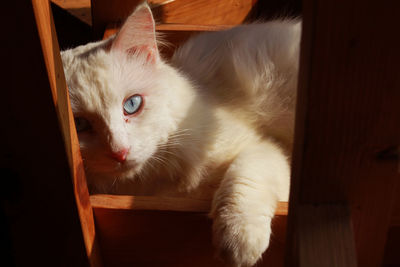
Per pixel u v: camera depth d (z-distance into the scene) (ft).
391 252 2.47
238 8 3.66
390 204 2.05
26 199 2.21
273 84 3.03
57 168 2.15
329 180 2.02
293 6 3.75
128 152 2.58
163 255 2.43
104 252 2.43
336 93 1.90
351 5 1.82
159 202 2.35
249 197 2.41
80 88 2.56
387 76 1.88
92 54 2.64
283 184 2.60
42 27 1.97
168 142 2.73
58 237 2.27
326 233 2.05
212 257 2.43
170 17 3.49
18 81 2.02
